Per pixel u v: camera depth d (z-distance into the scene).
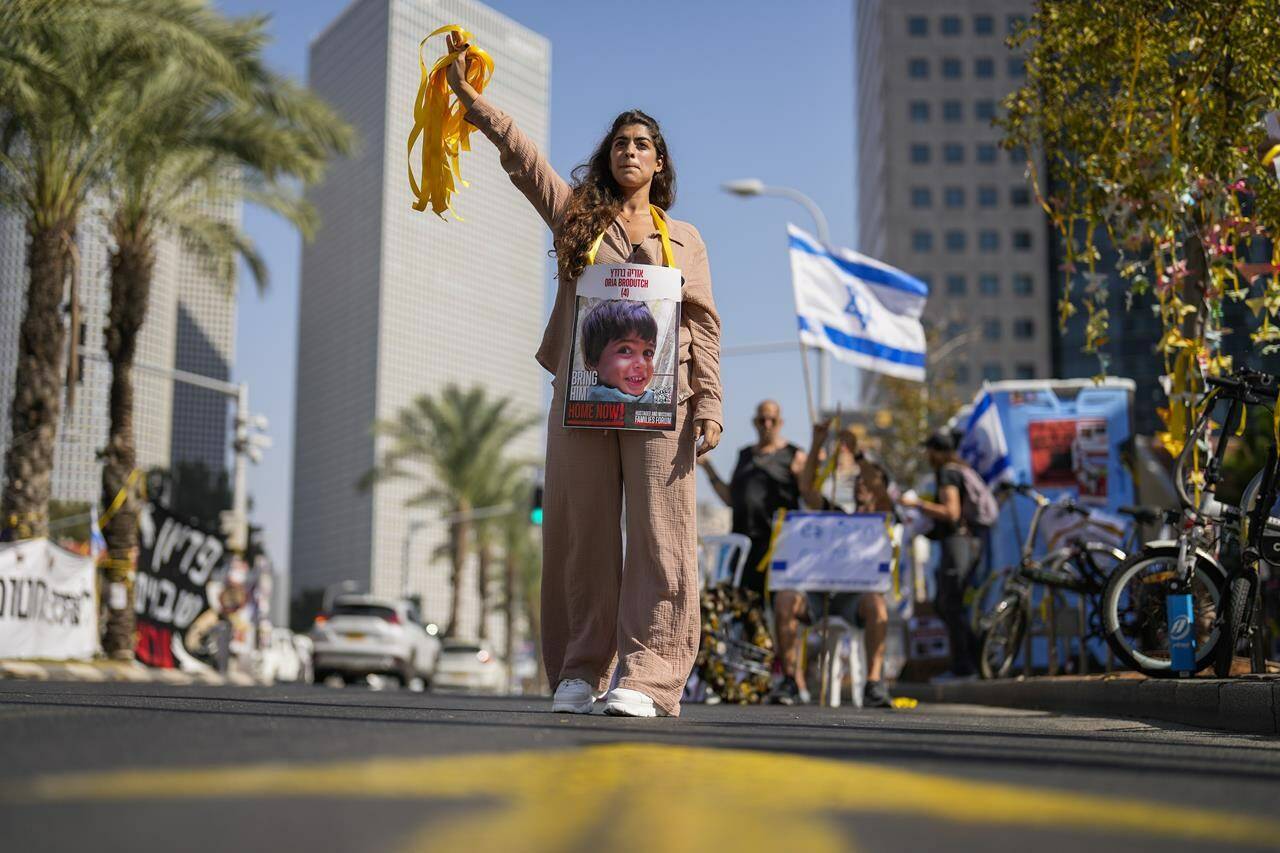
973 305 85.12
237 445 26.73
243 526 26.50
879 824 1.77
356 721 3.46
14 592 14.58
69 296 17.70
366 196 189.50
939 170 87.12
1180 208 7.55
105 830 1.51
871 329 10.70
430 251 191.75
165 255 85.50
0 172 17.36
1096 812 1.95
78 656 15.66
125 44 16.72
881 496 9.91
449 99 5.01
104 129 17.81
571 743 2.91
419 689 28.06
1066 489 13.19
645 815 1.78
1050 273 85.38
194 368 91.81
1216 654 5.91
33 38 15.67
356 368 185.75
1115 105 7.98
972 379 83.94
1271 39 7.51
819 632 10.26
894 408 29.23
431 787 1.98
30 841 1.43
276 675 35.69
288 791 1.89
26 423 17.02
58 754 2.32
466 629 176.88
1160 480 15.03
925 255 86.00
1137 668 6.36
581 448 4.75
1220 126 7.67
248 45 17.62
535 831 1.60
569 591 4.81
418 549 174.88
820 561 9.50
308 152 19.91
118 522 19.17
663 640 4.60
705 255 4.98
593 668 4.79
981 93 87.94
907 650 13.57
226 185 20.58
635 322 4.69
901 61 88.44
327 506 186.25
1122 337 71.94
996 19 88.56
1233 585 5.84
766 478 10.06
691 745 2.95
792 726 4.06
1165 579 6.31
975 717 5.94
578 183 4.93
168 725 3.06
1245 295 7.40
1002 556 12.94
